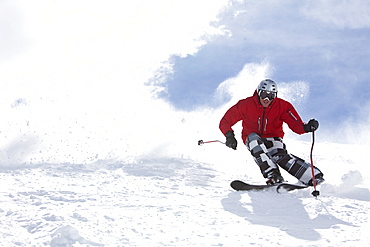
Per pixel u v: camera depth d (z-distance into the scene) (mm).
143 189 4008
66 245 2186
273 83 4242
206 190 4027
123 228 2543
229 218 2871
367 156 8125
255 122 4379
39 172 4906
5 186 4008
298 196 3650
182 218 2834
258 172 5602
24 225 2590
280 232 2518
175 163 5703
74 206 3180
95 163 5590
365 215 2986
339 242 2289
